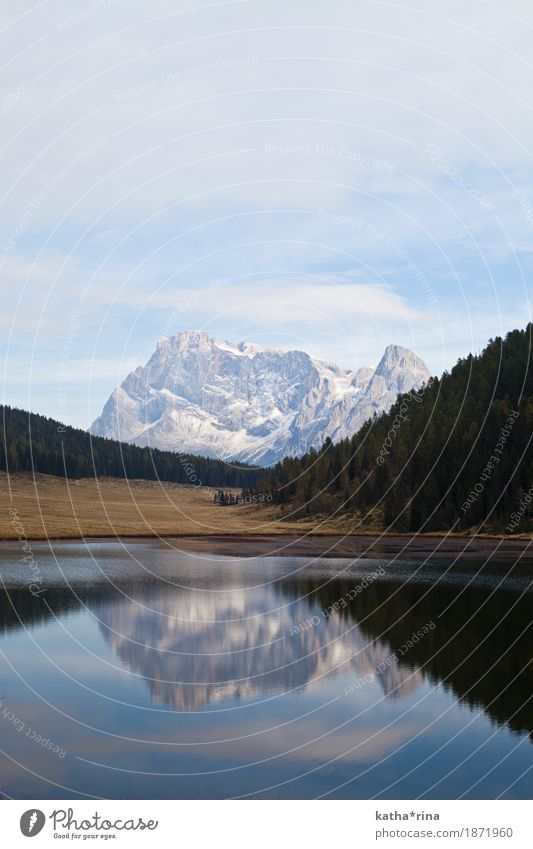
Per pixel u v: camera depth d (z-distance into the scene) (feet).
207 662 142.20
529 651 146.72
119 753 99.35
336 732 106.32
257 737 104.73
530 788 89.30
